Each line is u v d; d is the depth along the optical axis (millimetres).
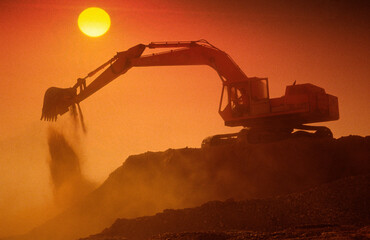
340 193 31969
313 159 41750
